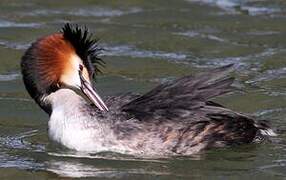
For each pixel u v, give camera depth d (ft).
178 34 73.77
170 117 51.13
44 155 51.65
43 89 52.70
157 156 50.70
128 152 50.67
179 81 53.11
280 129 54.85
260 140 52.80
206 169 49.44
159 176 48.47
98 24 75.51
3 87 63.36
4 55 68.80
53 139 52.08
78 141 51.11
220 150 51.60
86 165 49.83
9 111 59.57
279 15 78.95
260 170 49.29
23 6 80.23
